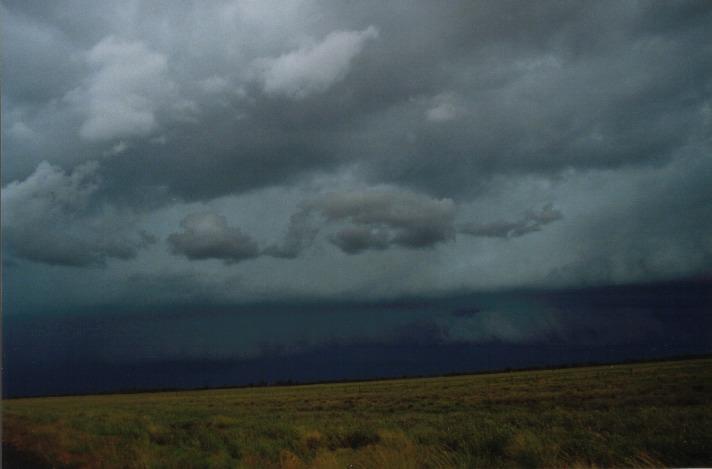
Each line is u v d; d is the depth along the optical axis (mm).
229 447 11531
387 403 25391
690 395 17109
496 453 9656
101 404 25734
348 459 9539
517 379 36469
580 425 11352
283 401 29531
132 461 10547
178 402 29312
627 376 27172
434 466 8922
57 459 10750
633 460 8406
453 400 24438
